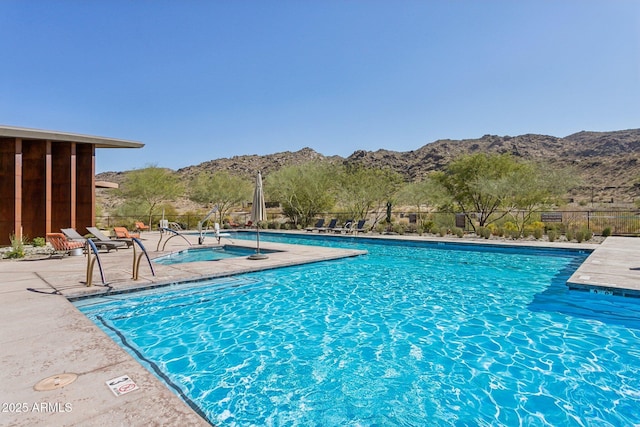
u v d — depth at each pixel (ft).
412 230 67.97
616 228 60.13
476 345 15.62
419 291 25.48
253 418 10.25
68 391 8.49
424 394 11.59
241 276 28.19
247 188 97.71
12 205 40.09
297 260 33.78
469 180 76.74
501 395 11.46
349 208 85.87
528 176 63.72
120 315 19.16
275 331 17.48
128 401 8.02
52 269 27.14
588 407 10.68
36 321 14.23
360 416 10.36
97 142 46.75
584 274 24.20
